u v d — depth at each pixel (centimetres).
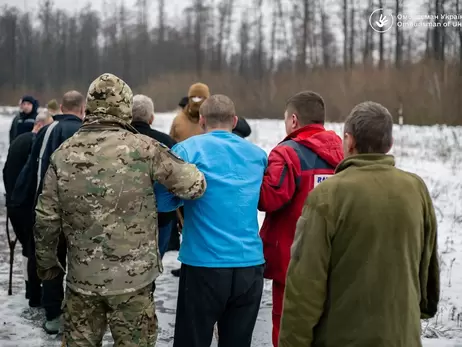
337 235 203
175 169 263
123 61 4994
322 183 210
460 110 2122
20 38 5097
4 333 404
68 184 256
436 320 432
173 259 600
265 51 4531
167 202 278
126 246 257
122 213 256
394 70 2920
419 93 2377
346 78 3109
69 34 5181
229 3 4731
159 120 2306
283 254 304
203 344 286
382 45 3594
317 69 3947
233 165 289
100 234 254
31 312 447
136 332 262
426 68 2661
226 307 294
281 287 310
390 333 197
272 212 312
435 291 222
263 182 295
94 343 267
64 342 274
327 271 205
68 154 258
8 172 456
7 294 490
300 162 297
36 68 5041
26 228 445
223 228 283
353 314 200
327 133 309
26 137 455
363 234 200
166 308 459
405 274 201
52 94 4691
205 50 4809
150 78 4616
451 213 784
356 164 210
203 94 585
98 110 263
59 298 401
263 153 304
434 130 1808
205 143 290
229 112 303
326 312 206
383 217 200
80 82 4903
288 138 314
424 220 212
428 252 215
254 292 291
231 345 294
